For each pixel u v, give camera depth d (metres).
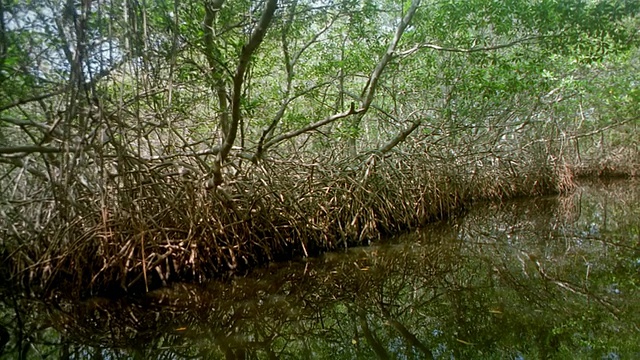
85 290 7.05
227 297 7.18
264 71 10.25
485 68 11.07
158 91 6.54
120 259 6.98
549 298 6.82
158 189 7.29
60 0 5.39
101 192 6.64
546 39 9.27
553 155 18.53
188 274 7.65
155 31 6.38
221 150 7.32
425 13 10.60
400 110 13.82
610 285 7.29
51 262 7.02
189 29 6.67
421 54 11.51
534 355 5.06
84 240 6.88
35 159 7.18
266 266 8.62
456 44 10.61
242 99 8.02
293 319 6.48
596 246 9.90
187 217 7.55
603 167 23.17
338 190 9.89
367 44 10.80
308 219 9.27
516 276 7.97
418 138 12.46
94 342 5.87
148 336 5.99
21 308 6.98
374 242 10.34
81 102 5.99
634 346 5.16
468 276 8.13
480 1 9.32
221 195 8.01
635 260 8.68
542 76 11.67
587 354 5.00
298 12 9.01
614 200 16.89
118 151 6.66
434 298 7.14
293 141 10.74
